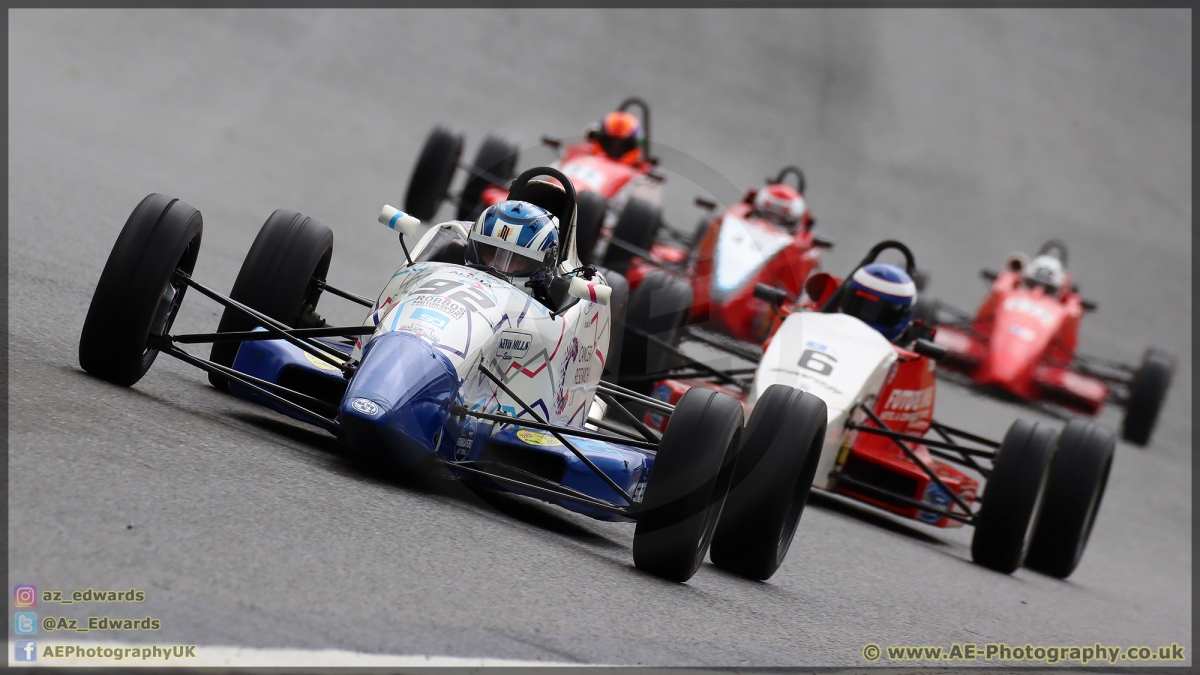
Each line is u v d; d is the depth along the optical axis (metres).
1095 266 84.94
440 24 97.75
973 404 52.38
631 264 42.19
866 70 109.94
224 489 16.77
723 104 96.31
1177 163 106.56
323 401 20.84
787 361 31.83
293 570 14.72
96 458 16.33
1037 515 31.47
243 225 44.59
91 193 41.75
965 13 127.06
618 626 16.58
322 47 86.94
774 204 49.28
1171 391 65.75
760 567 21.94
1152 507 44.41
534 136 79.75
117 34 78.38
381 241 49.38
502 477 20.20
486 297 20.95
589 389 24.08
